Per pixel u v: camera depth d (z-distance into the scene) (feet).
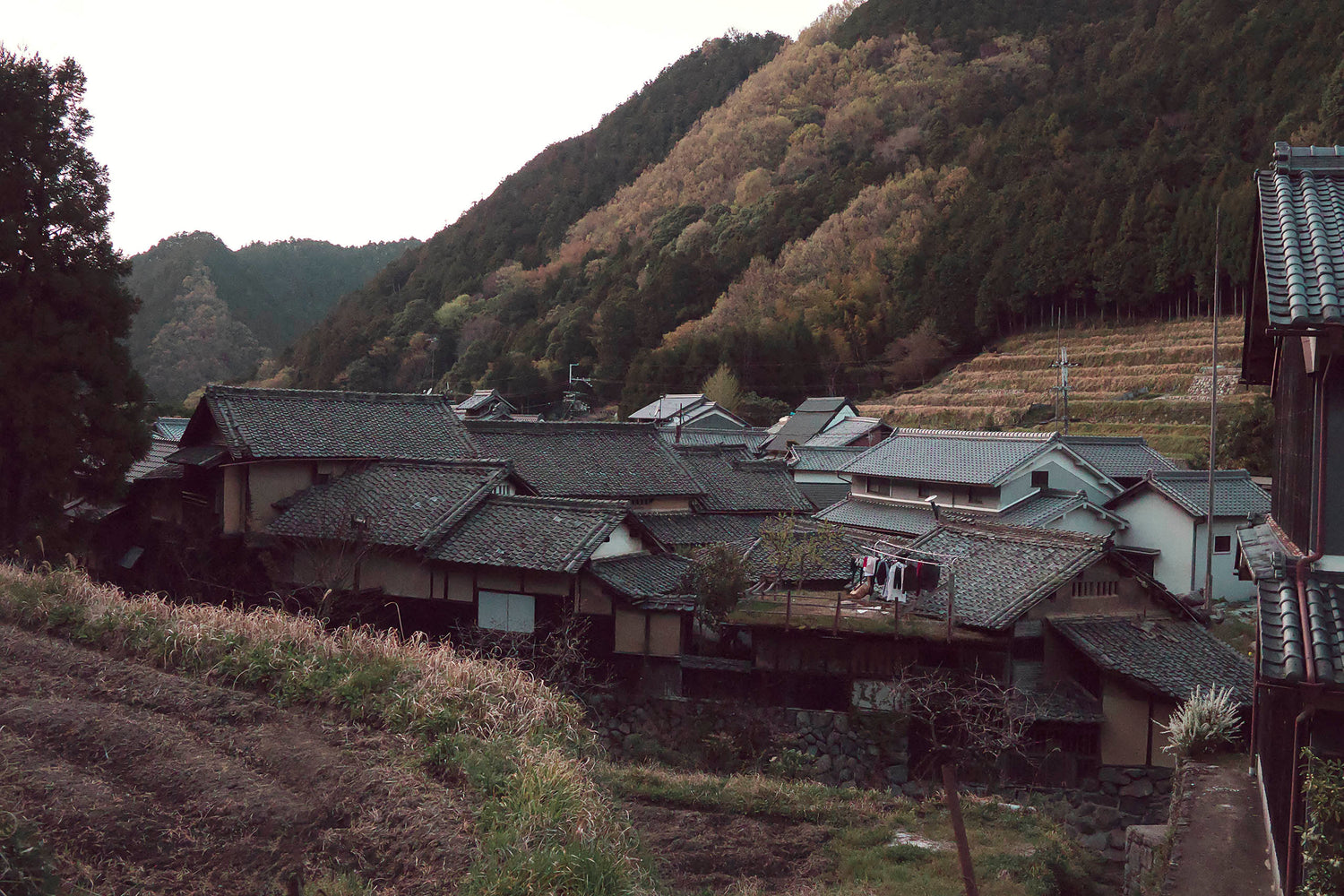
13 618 37.86
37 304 75.25
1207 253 203.92
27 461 71.72
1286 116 241.55
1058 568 62.23
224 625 37.40
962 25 483.51
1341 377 24.58
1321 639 22.71
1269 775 29.73
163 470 87.45
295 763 27.96
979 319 252.62
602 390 298.97
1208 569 92.53
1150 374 193.98
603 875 23.63
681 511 92.43
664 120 569.64
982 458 109.81
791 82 497.05
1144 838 37.04
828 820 46.37
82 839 22.63
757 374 261.03
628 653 65.62
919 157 373.20
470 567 68.23
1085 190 250.16
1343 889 21.65
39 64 77.00
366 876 23.27
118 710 30.04
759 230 367.45
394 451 82.79
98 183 79.97
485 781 27.48
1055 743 57.57
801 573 75.82
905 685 59.52
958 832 19.02
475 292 431.43
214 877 22.52
